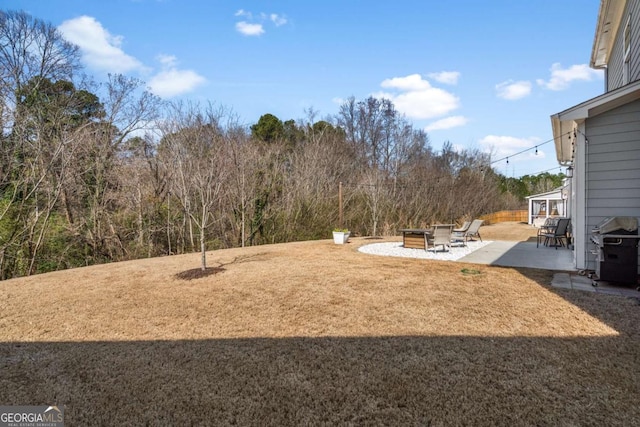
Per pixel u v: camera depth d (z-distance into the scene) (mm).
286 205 14070
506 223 25656
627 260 4504
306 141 19234
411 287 5004
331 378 2488
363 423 1979
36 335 3469
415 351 2893
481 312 3822
